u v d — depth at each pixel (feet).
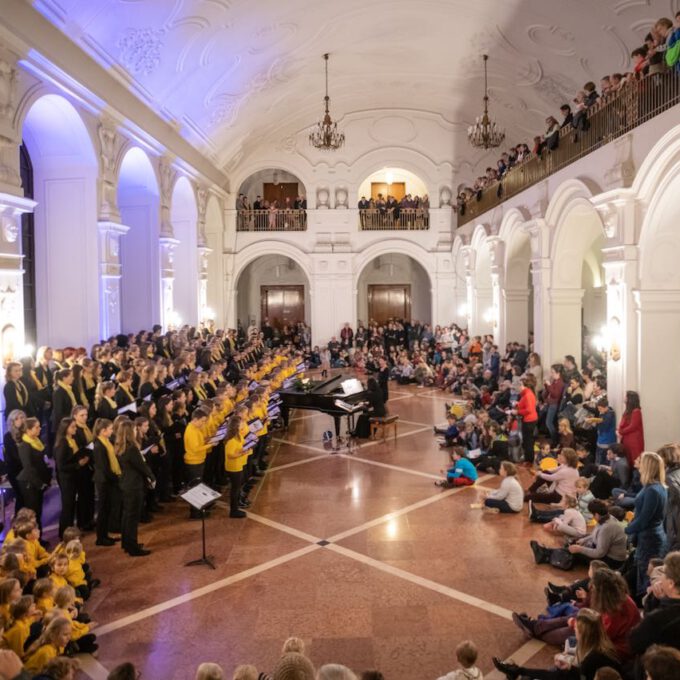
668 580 13.17
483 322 74.08
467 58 64.80
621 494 27.55
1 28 28.50
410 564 23.56
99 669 16.94
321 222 87.45
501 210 59.98
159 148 52.44
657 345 33.06
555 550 23.34
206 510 29.99
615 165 34.32
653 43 31.86
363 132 86.94
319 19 53.21
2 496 25.86
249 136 76.59
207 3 41.50
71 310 40.57
